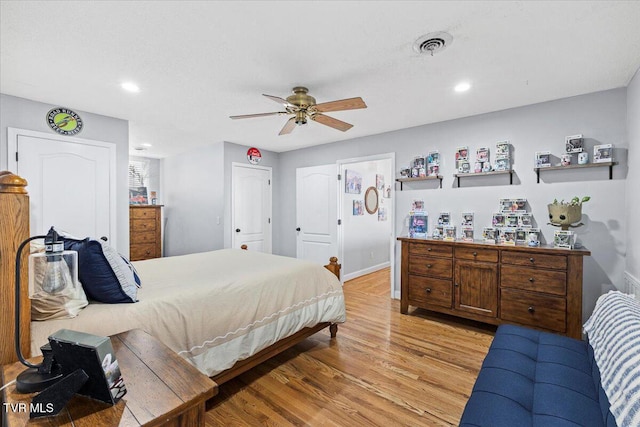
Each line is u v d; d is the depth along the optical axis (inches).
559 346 66.7
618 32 70.6
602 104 107.1
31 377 33.4
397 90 105.5
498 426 42.5
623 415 37.7
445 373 88.1
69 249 62.4
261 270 96.3
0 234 39.6
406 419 69.1
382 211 247.4
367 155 172.9
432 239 132.4
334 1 60.2
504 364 59.7
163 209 242.2
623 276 103.7
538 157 116.9
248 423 67.9
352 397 77.2
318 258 201.0
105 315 57.8
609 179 106.3
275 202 221.5
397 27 68.9
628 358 43.7
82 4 60.7
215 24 67.8
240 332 77.4
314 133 166.4
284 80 97.0
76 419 29.0
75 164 125.3
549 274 102.7
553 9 62.6
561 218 105.4
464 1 60.3
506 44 76.2
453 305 123.6
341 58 83.0
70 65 87.0
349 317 134.3
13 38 72.9
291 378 85.8
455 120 139.8
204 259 116.6
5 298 40.2
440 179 144.9
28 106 113.7
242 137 175.6
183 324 66.8
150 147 202.7
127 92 107.4
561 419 43.7
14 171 110.6
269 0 59.7
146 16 64.8
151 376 36.5
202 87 102.7
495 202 129.9
